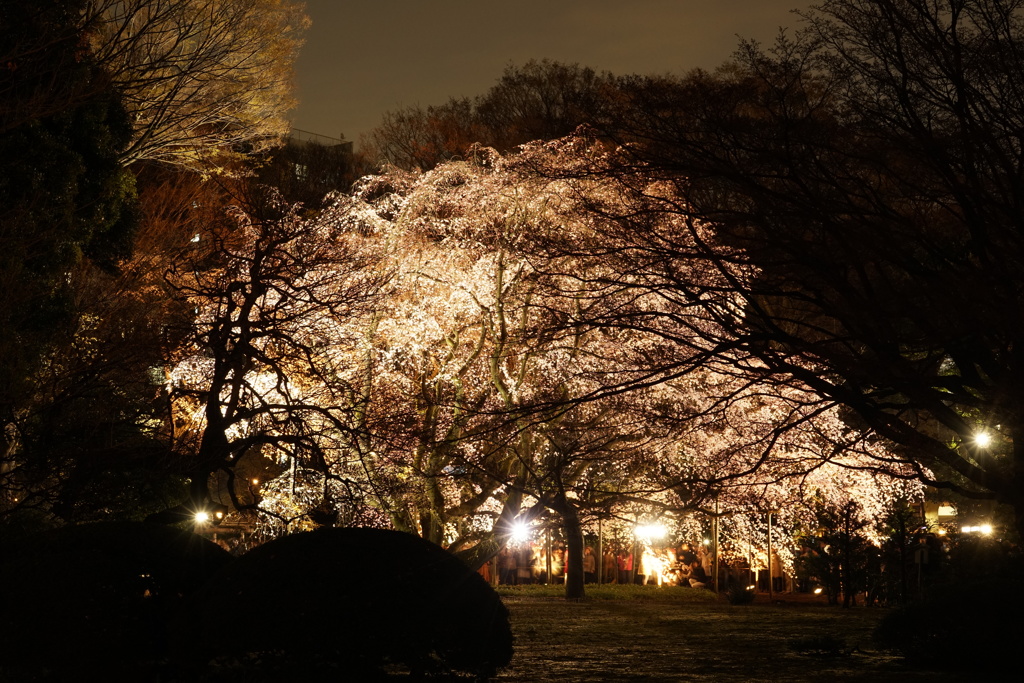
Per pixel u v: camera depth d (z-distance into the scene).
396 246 25.56
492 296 24.97
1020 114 12.21
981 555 22.05
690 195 13.49
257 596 8.35
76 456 14.87
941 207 13.02
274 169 35.16
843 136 12.56
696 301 13.14
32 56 17.45
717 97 12.82
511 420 14.63
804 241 12.38
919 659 13.18
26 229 16.72
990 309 11.68
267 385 21.77
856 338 12.50
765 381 13.27
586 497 24.45
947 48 12.33
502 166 26.27
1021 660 12.45
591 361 22.62
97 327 18.22
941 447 13.45
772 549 31.84
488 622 8.75
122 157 23.73
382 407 21.48
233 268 16.80
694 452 24.39
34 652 8.80
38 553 9.27
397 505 23.80
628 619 19.98
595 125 13.66
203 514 14.32
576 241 14.98
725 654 14.30
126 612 8.88
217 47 23.62
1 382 15.25
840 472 24.56
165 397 17.81
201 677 8.72
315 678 8.27
